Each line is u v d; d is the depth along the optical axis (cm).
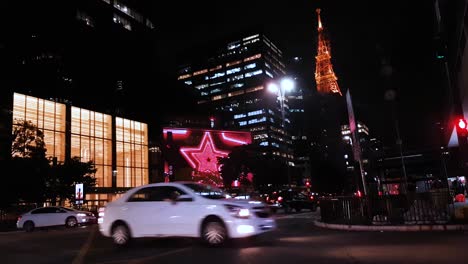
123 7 9350
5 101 5341
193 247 1115
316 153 10231
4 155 3809
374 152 2658
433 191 1466
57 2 7331
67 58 7244
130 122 7638
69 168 4459
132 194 1236
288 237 1302
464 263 745
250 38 18312
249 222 1079
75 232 1975
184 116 12294
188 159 10706
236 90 17950
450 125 3284
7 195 3612
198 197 1143
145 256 1002
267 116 16812
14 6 6259
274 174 8956
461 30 2303
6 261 1015
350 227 1489
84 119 6644
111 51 8525
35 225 2580
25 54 6238
